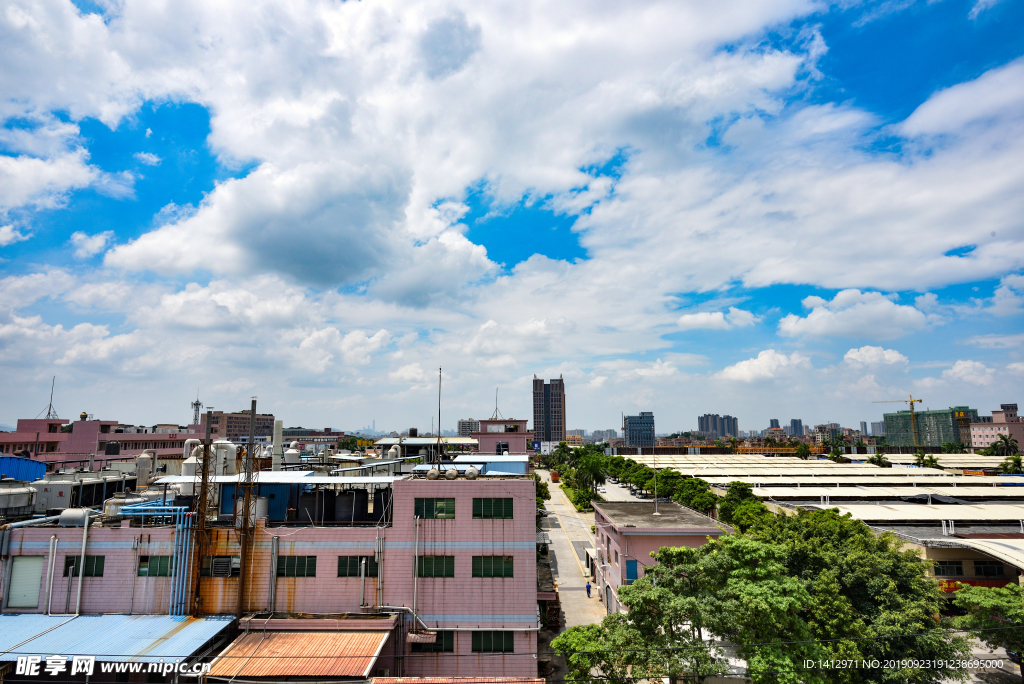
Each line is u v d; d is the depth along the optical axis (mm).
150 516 37719
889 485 95188
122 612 34312
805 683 28656
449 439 95312
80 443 94688
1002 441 168750
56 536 35062
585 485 117312
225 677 28812
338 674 28969
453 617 34750
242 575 34594
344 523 39031
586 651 29703
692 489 91000
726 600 29984
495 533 35625
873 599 34719
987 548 45844
